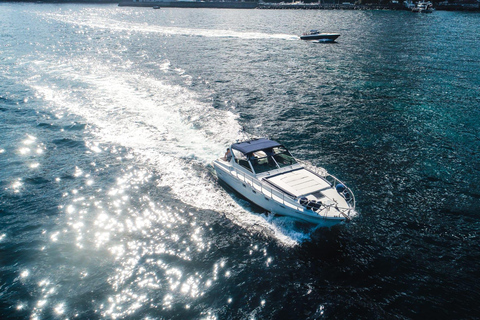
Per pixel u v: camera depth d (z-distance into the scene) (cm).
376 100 3125
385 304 1099
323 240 1391
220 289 1157
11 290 1152
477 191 1728
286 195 1455
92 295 1134
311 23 10594
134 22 10812
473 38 7025
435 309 1080
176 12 15488
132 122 2542
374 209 1588
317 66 4562
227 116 2672
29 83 3581
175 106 2862
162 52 5528
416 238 1409
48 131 2438
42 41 6638
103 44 6338
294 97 3206
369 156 2088
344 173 1891
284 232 1429
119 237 1413
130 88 3372
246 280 1193
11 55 5122
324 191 1502
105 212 1575
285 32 8362
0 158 2075
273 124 2564
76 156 2092
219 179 1819
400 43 6456
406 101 3092
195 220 1511
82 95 3169
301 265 1261
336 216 1363
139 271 1236
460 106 2948
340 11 15812
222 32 8225
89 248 1353
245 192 1622
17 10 16075
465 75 4006
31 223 1504
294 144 2241
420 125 2550
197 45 6303
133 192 1722
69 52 5453
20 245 1368
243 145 1720
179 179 1822
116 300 1116
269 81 3772
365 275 1217
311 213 1367
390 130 2469
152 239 1399
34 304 1099
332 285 1173
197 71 4191
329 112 2825
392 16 12862
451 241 1391
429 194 1708
